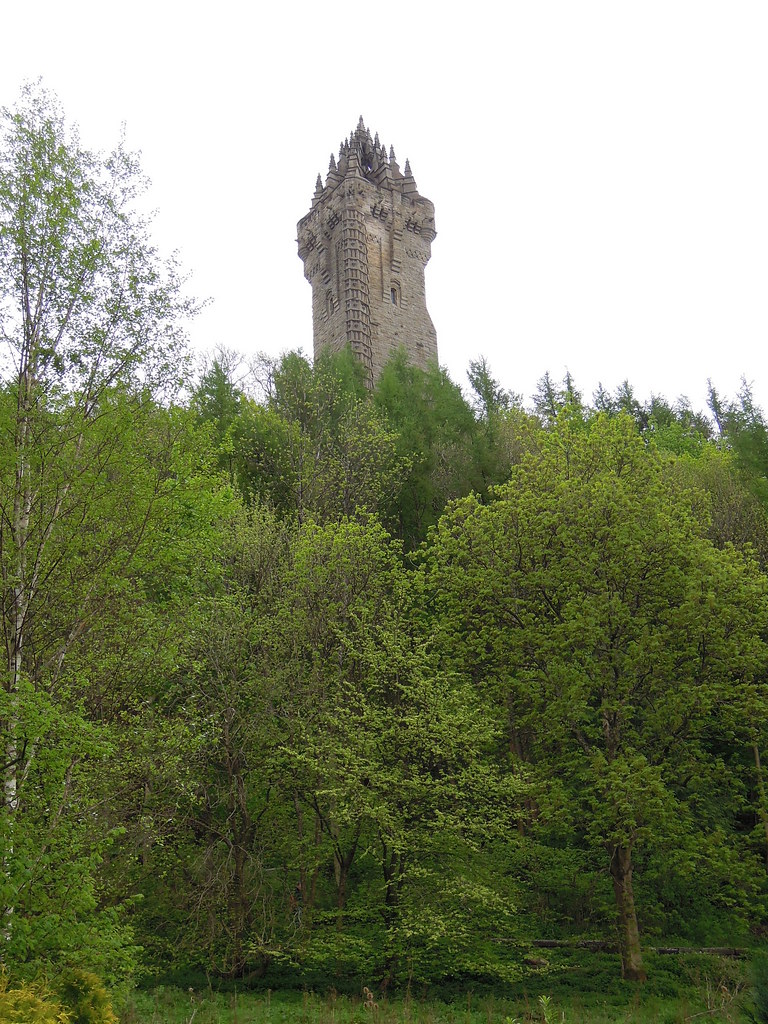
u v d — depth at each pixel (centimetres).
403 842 1931
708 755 2439
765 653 2291
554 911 2388
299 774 2219
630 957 2039
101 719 1457
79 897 1126
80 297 1414
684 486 3038
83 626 1343
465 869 2066
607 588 2373
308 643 2348
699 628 2258
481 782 2055
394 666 2205
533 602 2419
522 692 2328
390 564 2797
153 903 2122
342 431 3550
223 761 2242
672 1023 1670
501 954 2116
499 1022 1677
